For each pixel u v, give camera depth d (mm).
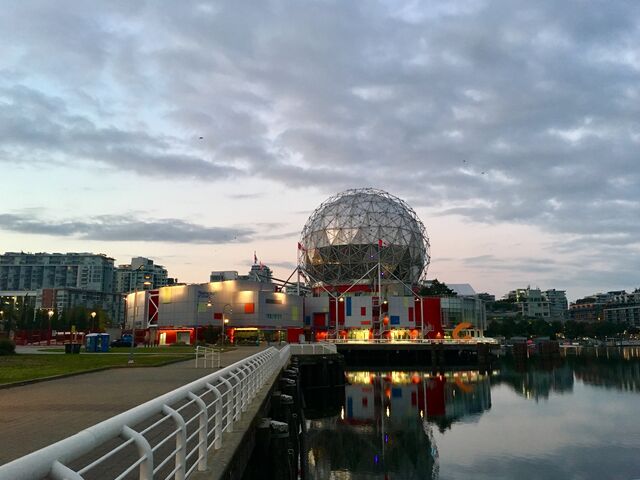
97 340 62594
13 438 11828
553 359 108875
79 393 20891
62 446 4242
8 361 40969
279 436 15617
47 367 34406
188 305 93562
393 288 118500
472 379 66938
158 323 97375
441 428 36375
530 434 34062
